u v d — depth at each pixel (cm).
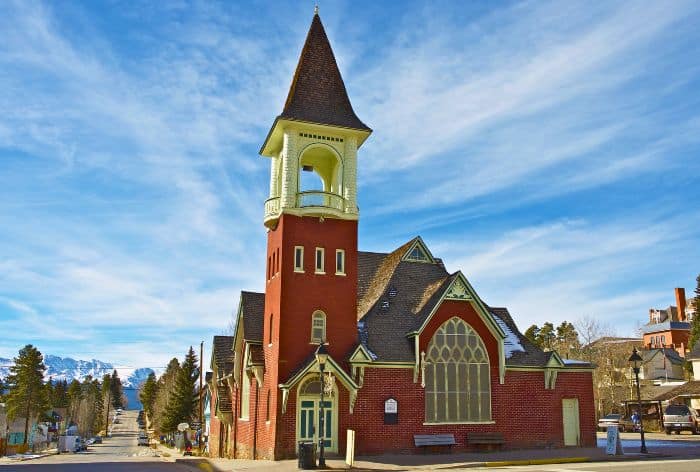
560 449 3228
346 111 3372
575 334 8231
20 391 10131
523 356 3381
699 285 8525
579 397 3388
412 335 3153
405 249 3700
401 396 3052
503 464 2575
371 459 2775
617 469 2167
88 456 5469
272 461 2772
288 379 2908
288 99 3416
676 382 8025
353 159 3297
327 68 3475
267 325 3241
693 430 4862
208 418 5553
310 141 3262
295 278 3055
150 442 10856
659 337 11194
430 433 3053
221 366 4344
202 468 2741
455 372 3178
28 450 8219
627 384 7344
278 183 3431
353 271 3170
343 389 2953
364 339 3142
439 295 3241
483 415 3183
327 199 3161
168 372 13450
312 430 2888
